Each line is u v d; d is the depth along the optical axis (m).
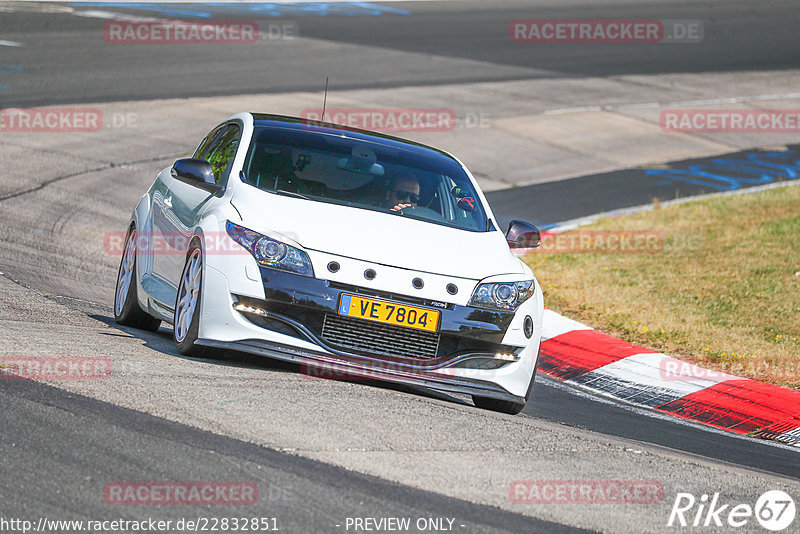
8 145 59.34
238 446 16.61
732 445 25.12
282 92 83.31
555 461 18.66
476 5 145.88
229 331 21.91
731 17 147.62
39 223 44.59
